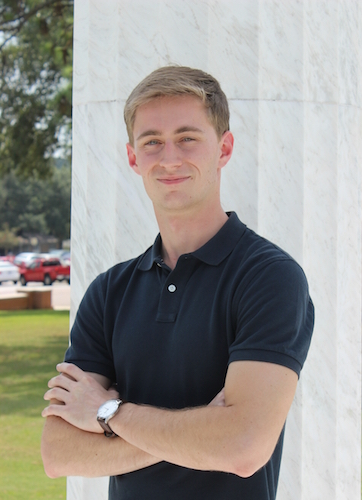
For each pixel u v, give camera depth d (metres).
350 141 4.49
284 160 4.17
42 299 28.17
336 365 4.22
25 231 86.69
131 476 2.52
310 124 4.25
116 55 4.28
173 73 2.60
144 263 2.76
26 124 21.64
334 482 4.18
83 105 4.54
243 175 4.16
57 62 19.45
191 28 4.16
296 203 4.17
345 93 4.43
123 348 2.62
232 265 2.51
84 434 2.55
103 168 4.38
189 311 2.48
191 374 2.43
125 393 2.63
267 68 4.17
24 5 19.84
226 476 2.38
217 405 2.27
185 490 2.41
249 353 2.24
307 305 2.47
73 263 4.61
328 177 4.29
